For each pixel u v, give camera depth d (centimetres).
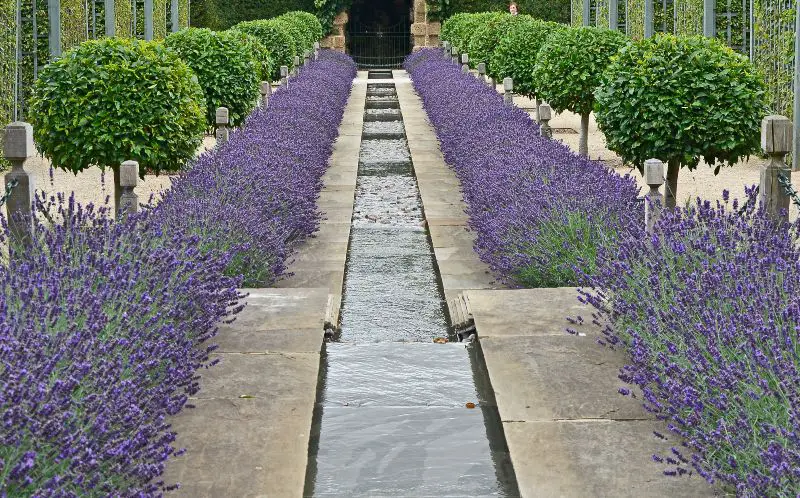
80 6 1505
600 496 357
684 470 348
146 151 850
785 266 444
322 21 3684
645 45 902
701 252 500
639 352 418
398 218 995
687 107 872
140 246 511
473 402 465
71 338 347
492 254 730
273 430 415
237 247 641
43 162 1302
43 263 455
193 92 911
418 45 3734
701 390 379
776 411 334
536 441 406
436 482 379
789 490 300
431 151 1468
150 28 2100
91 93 848
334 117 1625
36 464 284
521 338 536
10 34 1289
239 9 3578
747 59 902
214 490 360
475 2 3666
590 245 657
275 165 894
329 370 513
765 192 626
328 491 372
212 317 507
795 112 1195
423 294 700
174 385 388
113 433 318
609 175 830
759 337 375
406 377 502
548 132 1125
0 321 341
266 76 1975
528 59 1777
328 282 716
